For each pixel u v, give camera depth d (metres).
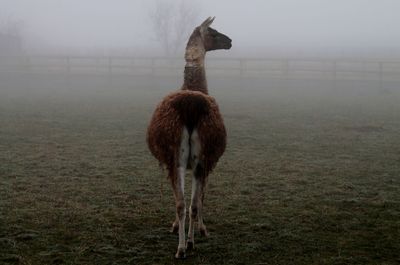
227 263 4.52
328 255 4.73
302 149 10.50
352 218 5.90
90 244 4.92
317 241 5.11
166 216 5.93
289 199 6.69
